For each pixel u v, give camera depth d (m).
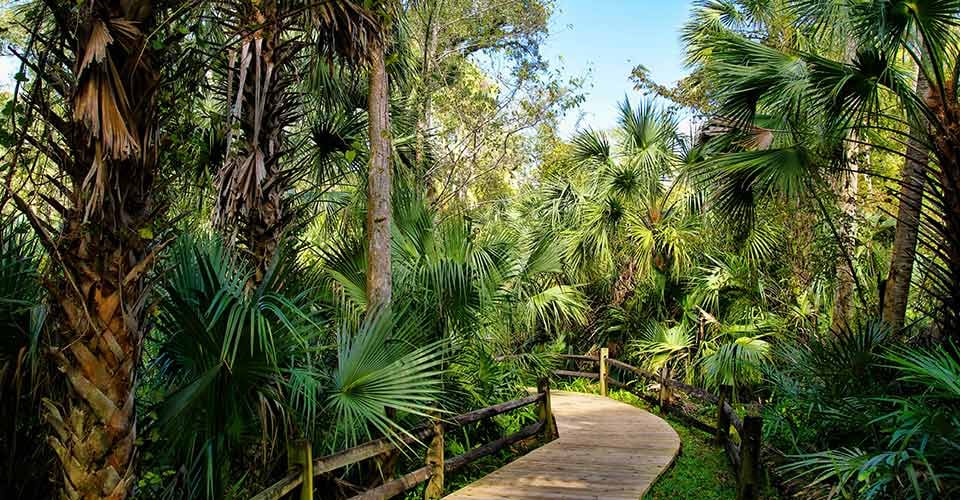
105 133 2.77
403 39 7.25
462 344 6.50
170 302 3.56
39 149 2.96
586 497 5.66
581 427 9.02
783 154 6.53
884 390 5.11
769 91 6.34
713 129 8.02
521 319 10.73
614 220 11.98
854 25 5.71
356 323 5.19
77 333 2.86
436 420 5.67
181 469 3.92
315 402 4.36
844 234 7.81
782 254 9.62
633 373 12.72
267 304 3.83
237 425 3.92
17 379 3.32
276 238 5.19
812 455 4.47
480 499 5.59
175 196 3.90
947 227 5.05
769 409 6.55
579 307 12.20
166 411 3.51
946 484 3.85
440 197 12.28
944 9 5.12
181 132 3.45
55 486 3.17
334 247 6.20
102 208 2.84
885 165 9.83
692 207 11.31
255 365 3.78
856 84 5.59
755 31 10.62
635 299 12.59
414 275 6.04
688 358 11.20
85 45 2.84
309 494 4.14
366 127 7.02
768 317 9.66
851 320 7.94
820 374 5.60
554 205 13.25
